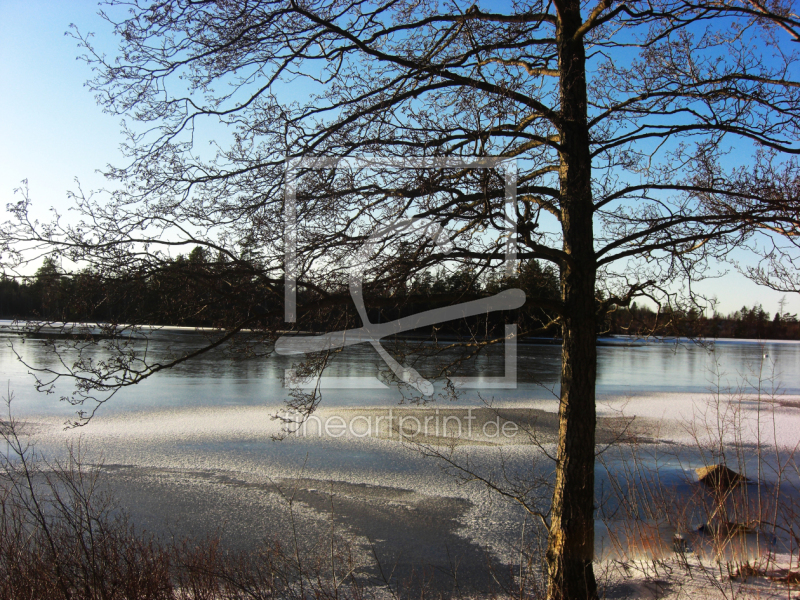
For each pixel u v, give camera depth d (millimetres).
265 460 12172
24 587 4969
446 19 4969
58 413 17172
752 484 10367
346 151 4766
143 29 4656
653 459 12414
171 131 4953
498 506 9516
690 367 40656
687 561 6574
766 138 5176
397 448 13227
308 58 5098
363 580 6730
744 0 4992
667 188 4867
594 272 4828
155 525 8352
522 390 22469
